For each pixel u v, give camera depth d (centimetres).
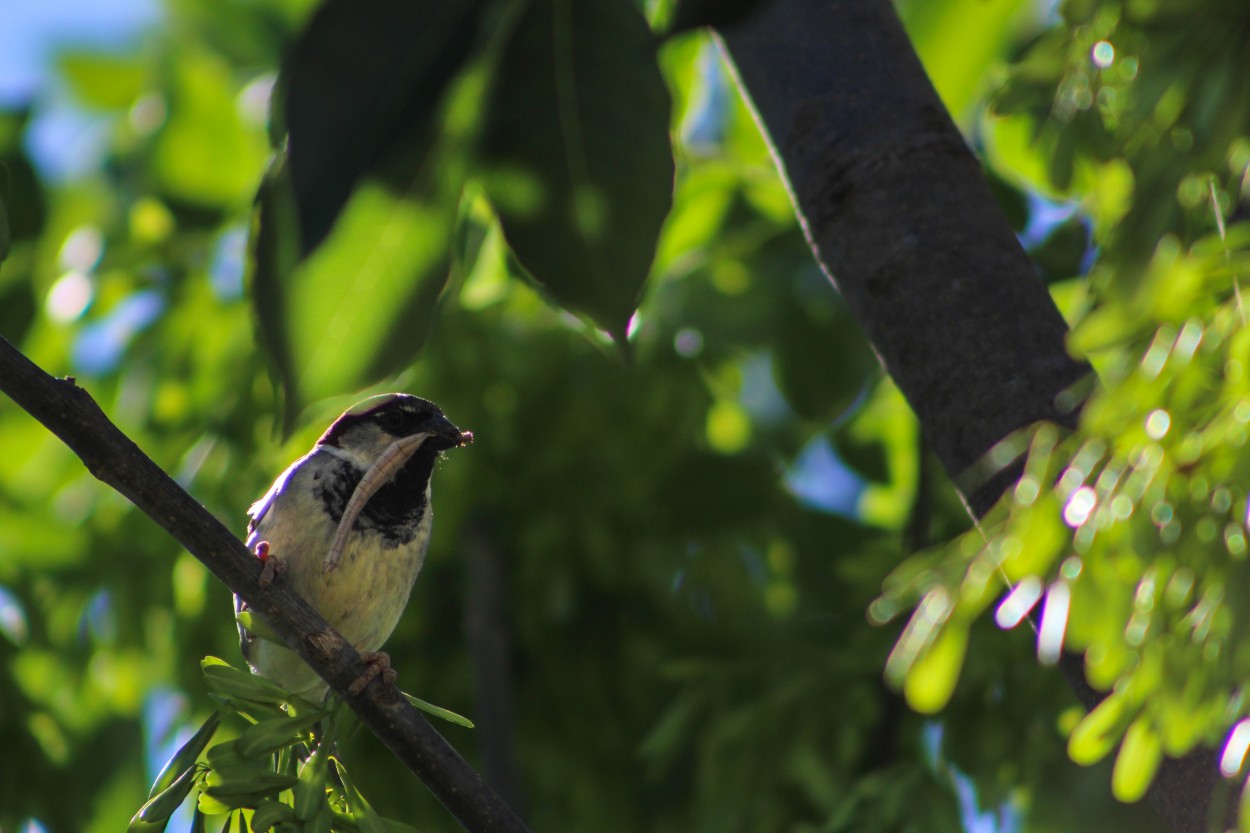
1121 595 471
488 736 1147
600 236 374
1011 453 516
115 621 1257
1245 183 511
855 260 598
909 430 1443
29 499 1391
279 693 588
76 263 1390
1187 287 449
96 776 1339
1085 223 1099
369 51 307
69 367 1401
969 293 572
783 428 1398
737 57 659
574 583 1254
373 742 1213
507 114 367
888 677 476
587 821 1291
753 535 1336
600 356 1245
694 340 1293
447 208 385
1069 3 589
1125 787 480
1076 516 463
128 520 1270
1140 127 521
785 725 1164
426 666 1301
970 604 469
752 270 1348
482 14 313
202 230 1407
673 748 1199
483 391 1234
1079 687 551
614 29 357
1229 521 466
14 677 1290
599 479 1248
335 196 303
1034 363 554
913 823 1033
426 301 402
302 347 398
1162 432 464
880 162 604
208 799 554
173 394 1335
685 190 1393
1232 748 451
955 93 1271
